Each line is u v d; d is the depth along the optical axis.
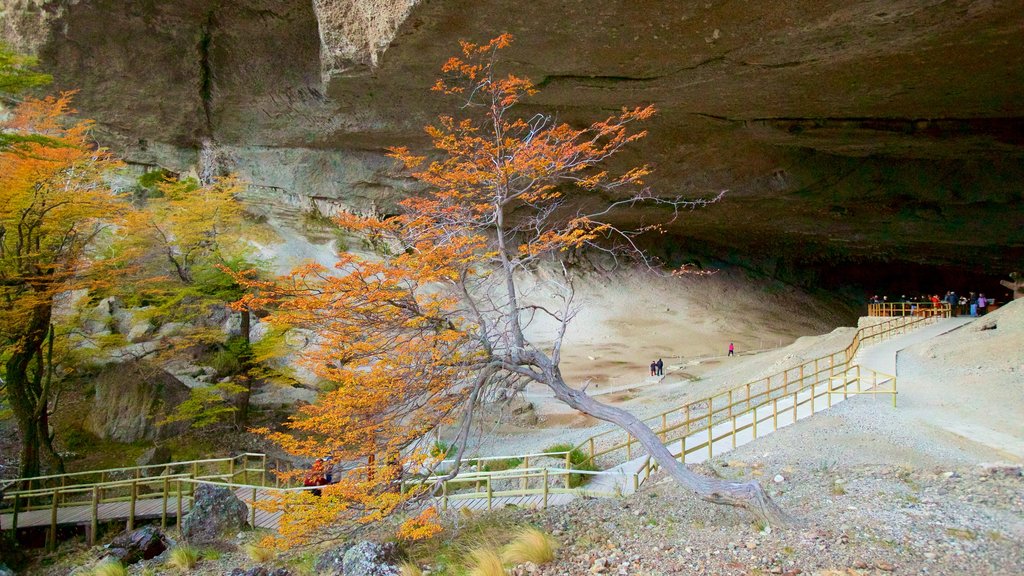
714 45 16.16
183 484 17.55
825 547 7.86
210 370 22.98
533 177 10.64
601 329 41.16
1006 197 30.62
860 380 19.80
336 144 32.59
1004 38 14.95
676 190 33.47
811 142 26.91
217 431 21.97
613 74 18.72
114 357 22.34
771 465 12.41
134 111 30.14
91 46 26.91
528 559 8.62
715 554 8.09
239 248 23.44
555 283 43.38
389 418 9.60
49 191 15.62
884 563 7.25
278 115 30.52
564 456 16.33
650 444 9.52
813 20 14.28
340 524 10.20
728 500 9.00
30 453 17.03
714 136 27.38
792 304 49.97
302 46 27.00
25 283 16.75
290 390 25.08
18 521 14.43
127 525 14.53
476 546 9.52
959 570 7.00
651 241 49.47
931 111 22.73
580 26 15.53
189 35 27.33
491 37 16.41
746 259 52.88
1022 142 24.80
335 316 9.17
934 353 22.22
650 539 8.99
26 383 17.69
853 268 58.72
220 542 12.49
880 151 27.91
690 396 25.42
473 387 9.66
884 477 10.81
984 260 48.75
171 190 22.12
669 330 42.16
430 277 9.26
